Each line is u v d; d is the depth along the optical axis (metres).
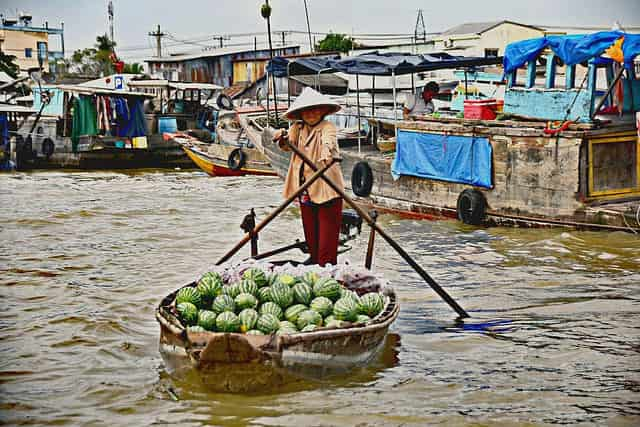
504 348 7.39
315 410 5.82
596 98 15.02
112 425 5.65
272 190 22.58
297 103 8.25
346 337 6.16
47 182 25.03
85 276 10.83
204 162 27.25
